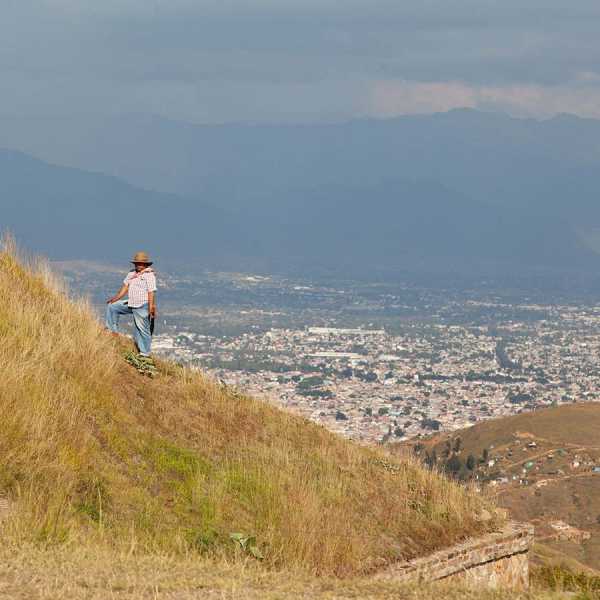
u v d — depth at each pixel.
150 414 23.84
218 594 13.87
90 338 24.67
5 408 19.03
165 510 20.16
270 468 23.73
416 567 22.66
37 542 15.87
